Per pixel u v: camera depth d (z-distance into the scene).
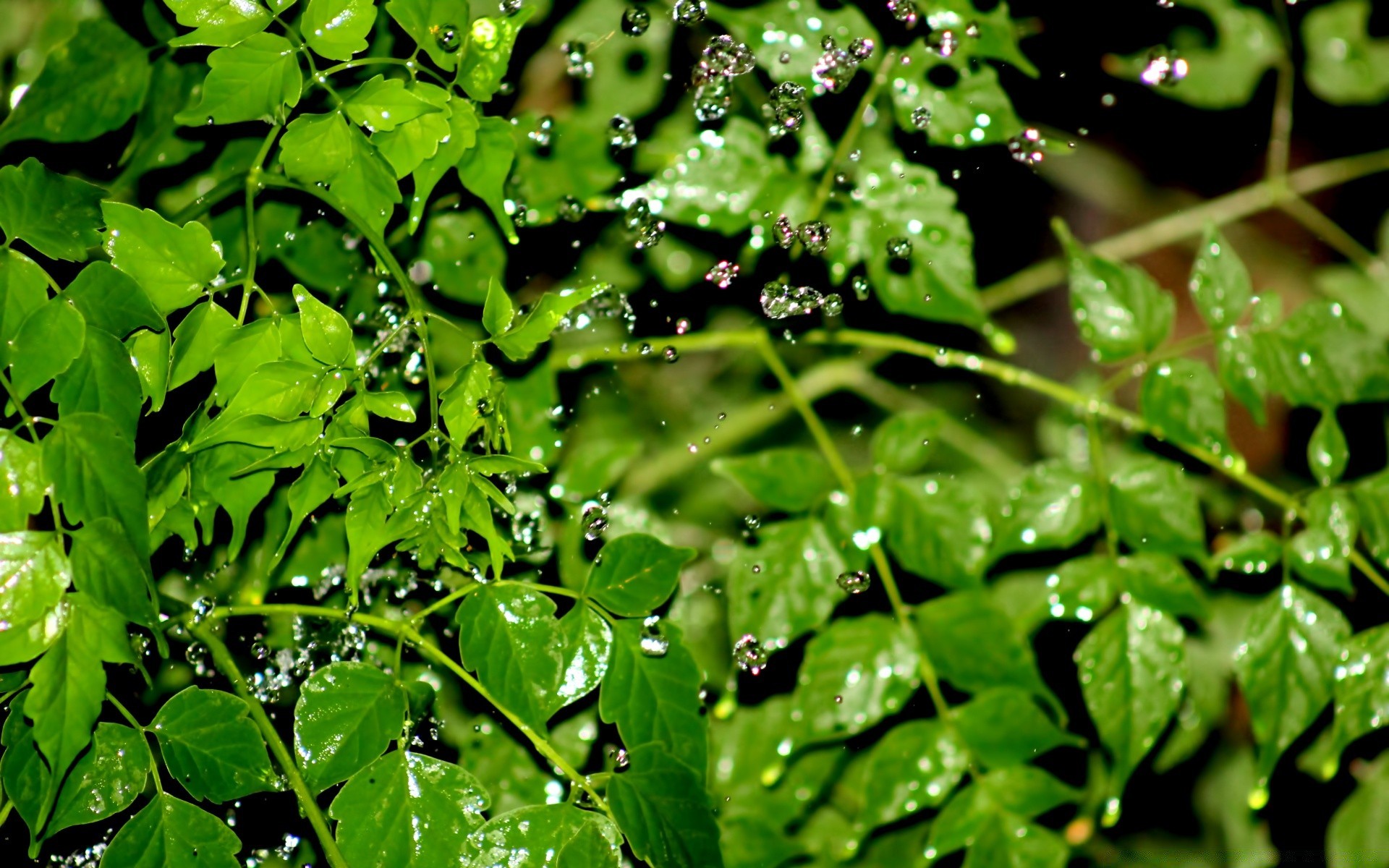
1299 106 1.71
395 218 1.59
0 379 1.43
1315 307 1.59
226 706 1.46
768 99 1.60
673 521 1.65
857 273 1.64
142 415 1.55
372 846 1.45
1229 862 1.66
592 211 1.61
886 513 1.57
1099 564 1.57
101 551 1.43
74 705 1.43
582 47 1.61
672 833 1.47
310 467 1.46
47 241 1.44
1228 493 1.69
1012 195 1.68
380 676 1.47
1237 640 1.66
